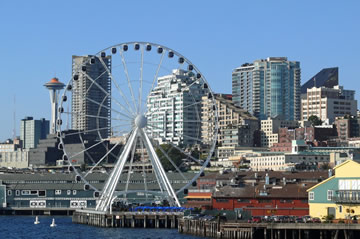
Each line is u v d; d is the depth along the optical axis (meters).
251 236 162.00
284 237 157.88
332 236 152.25
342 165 170.75
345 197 168.88
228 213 188.88
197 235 188.38
